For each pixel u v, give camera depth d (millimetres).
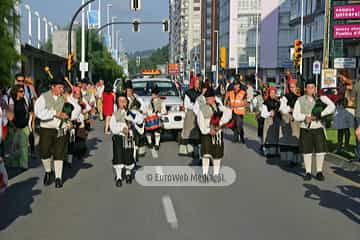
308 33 62906
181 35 186625
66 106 10078
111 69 71562
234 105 17500
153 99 15312
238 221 7707
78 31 60969
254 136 20031
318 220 7785
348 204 8836
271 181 10859
